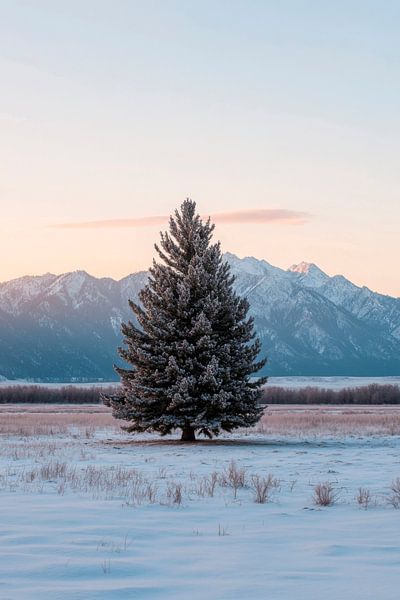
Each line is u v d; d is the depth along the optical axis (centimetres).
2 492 1529
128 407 3750
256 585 738
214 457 2612
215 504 1377
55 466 2020
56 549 921
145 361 3697
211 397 3600
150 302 3831
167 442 3569
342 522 1172
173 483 1678
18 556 872
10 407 11306
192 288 3828
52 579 766
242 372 3747
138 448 3152
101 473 1878
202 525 1138
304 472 2008
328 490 1403
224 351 3681
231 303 3841
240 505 1363
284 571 805
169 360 3647
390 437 3816
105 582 755
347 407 12025
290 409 10331
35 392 15800
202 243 3912
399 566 830
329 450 2975
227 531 1082
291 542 993
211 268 3881
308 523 1164
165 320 3781
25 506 1315
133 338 3825
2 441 3397
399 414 7356
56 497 1452
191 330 3703
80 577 778
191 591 716
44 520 1157
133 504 1341
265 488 1431
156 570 814
